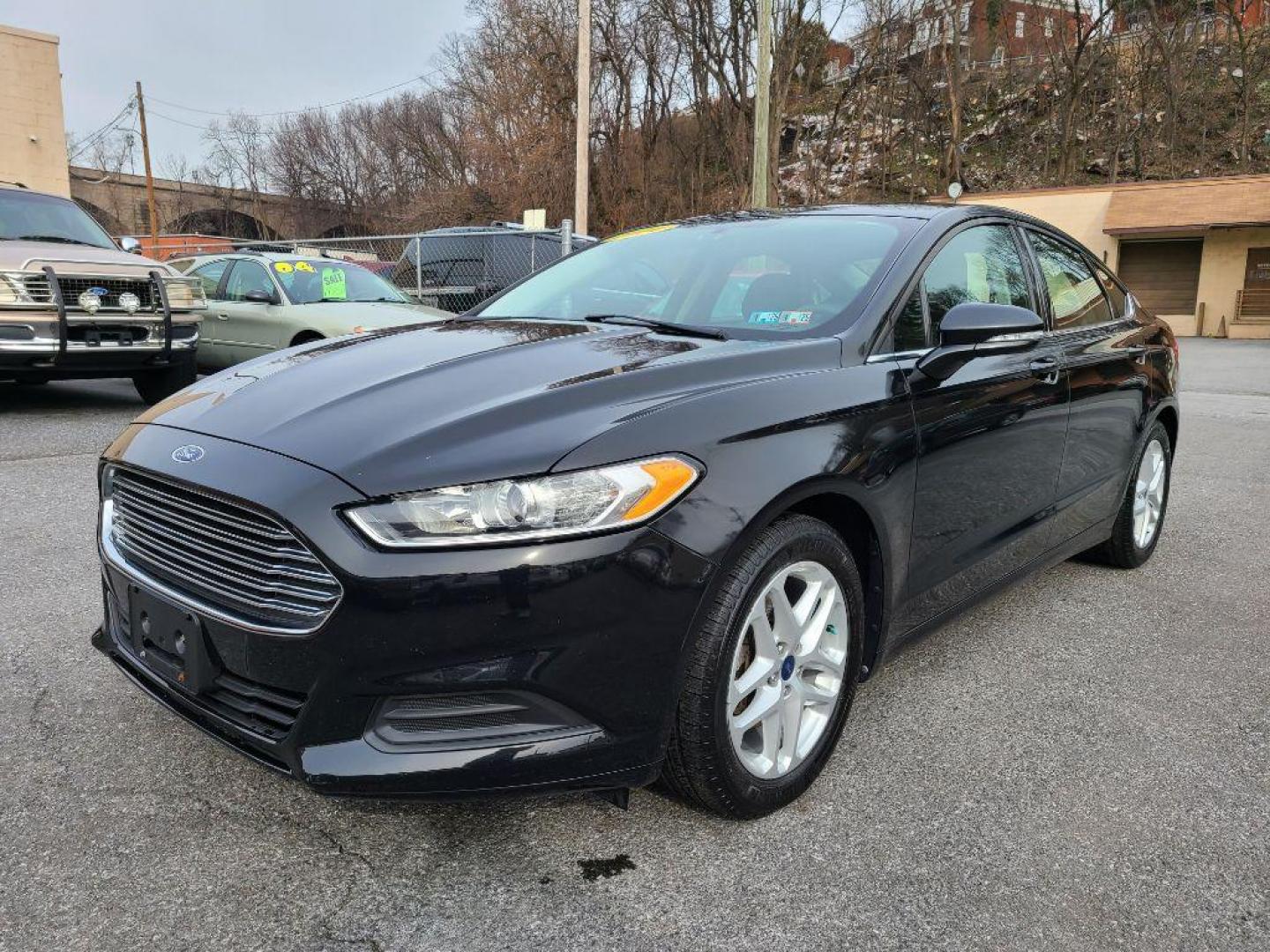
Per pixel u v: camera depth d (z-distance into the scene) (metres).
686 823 2.23
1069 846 2.18
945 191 43.62
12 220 7.79
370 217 62.69
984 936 1.86
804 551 2.20
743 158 39.31
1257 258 26.42
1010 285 3.32
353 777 1.83
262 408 2.25
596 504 1.85
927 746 2.65
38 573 3.84
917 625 2.74
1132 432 3.97
